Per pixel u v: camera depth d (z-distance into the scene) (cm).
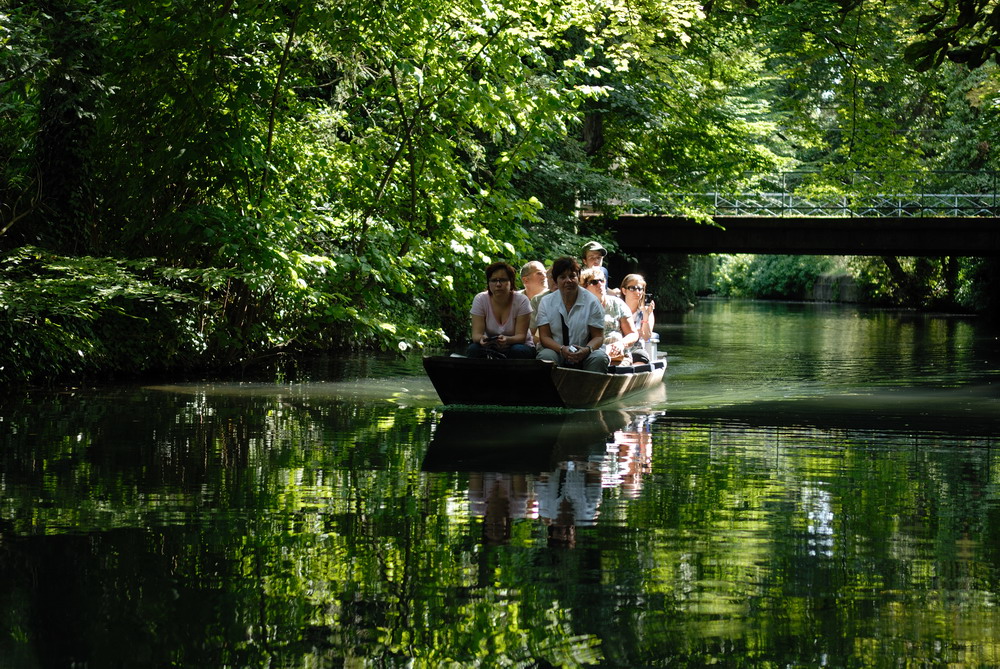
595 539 482
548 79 1479
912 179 2573
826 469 674
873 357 1780
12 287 1113
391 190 1359
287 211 1263
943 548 470
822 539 486
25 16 1077
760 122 2945
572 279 1049
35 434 805
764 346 2086
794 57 2364
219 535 485
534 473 652
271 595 396
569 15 1381
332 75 1550
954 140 3284
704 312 4288
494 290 1049
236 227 1208
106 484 606
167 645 346
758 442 796
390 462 692
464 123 1397
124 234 1312
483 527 504
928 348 2036
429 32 1287
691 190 2814
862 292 5650
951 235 3192
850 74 2388
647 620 371
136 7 1212
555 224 2202
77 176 1291
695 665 331
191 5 1170
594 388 1029
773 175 3111
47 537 480
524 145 1389
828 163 2681
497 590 404
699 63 2634
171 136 1247
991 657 339
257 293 1406
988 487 614
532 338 1084
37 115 1355
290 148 1339
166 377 1303
